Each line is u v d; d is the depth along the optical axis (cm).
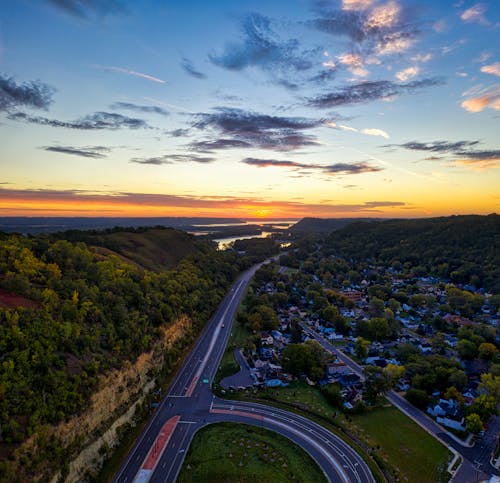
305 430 10606
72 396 8831
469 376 14162
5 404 7594
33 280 12381
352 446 9912
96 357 10531
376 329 18125
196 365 14775
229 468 9012
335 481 8694
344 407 11688
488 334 17575
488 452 9800
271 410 11625
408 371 14012
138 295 14962
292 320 19712
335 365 14712
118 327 12394
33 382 8419
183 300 18412
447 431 10675
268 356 15775
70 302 11700
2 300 10238
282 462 9262
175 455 9475
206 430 10525
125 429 10338
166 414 11331
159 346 13862
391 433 10562
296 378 13888
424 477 8900
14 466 6906
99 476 8700
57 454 7844
